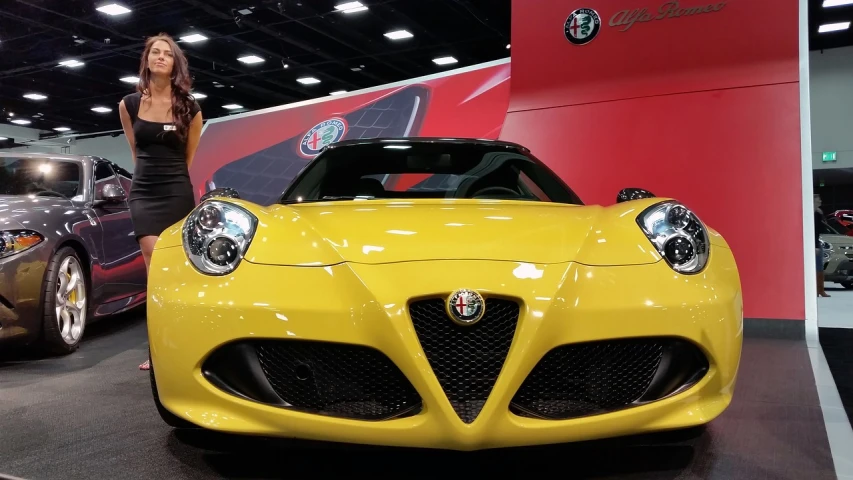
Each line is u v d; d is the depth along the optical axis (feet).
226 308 4.76
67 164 12.47
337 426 4.62
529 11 15.01
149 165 8.89
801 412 6.81
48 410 7.02
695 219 5.59
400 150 8.32
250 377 4.81
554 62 14.70
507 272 4.73
